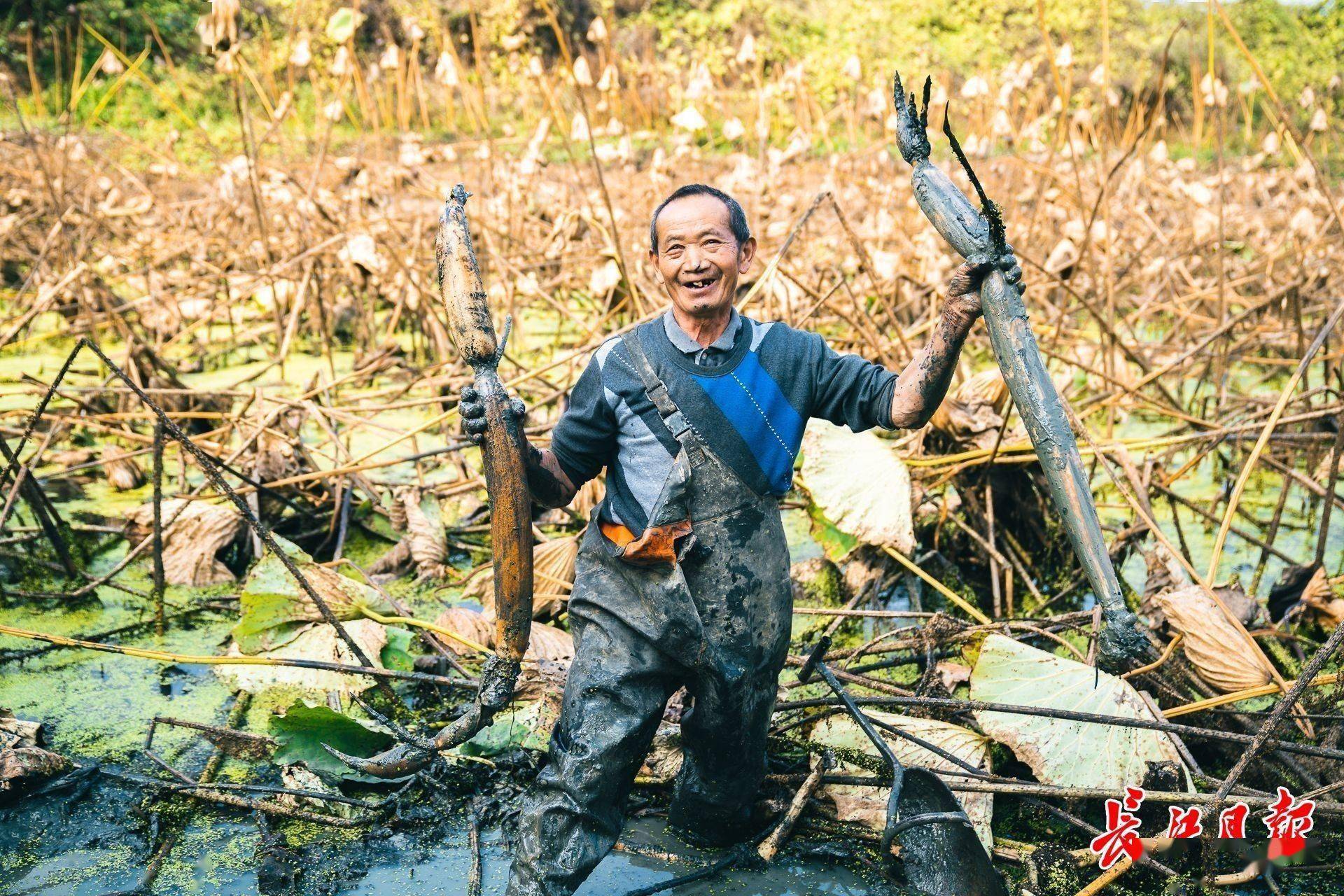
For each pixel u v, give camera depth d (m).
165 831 2.57
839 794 2.60
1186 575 3.25
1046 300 6.47
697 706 2.26
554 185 9.51
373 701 3.12
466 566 4.12
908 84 14.11
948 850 2.37
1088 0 15.28
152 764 2.83
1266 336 6.23
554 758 2.15
